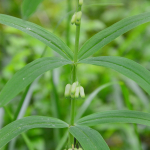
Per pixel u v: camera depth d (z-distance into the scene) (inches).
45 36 15.1
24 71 14.3
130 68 14.5
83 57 15.1
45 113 26.0
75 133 14.7
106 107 27.5
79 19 14.7
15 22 15.0
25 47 30.3
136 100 28.6
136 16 15.1
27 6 13.4
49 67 14.5
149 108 25.9
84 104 19.3
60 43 15.2
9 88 14.0
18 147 23.4
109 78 29.7
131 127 26.3
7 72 26.1
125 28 15.1
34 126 14.9
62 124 15.2
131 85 27.5
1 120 20.5
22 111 19.1
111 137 29.4
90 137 14.5
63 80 27.1
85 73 28.8
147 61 31.4
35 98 27.5
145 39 32.8
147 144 27.9
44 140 26.0
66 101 27.2
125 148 25.1
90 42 15.2
